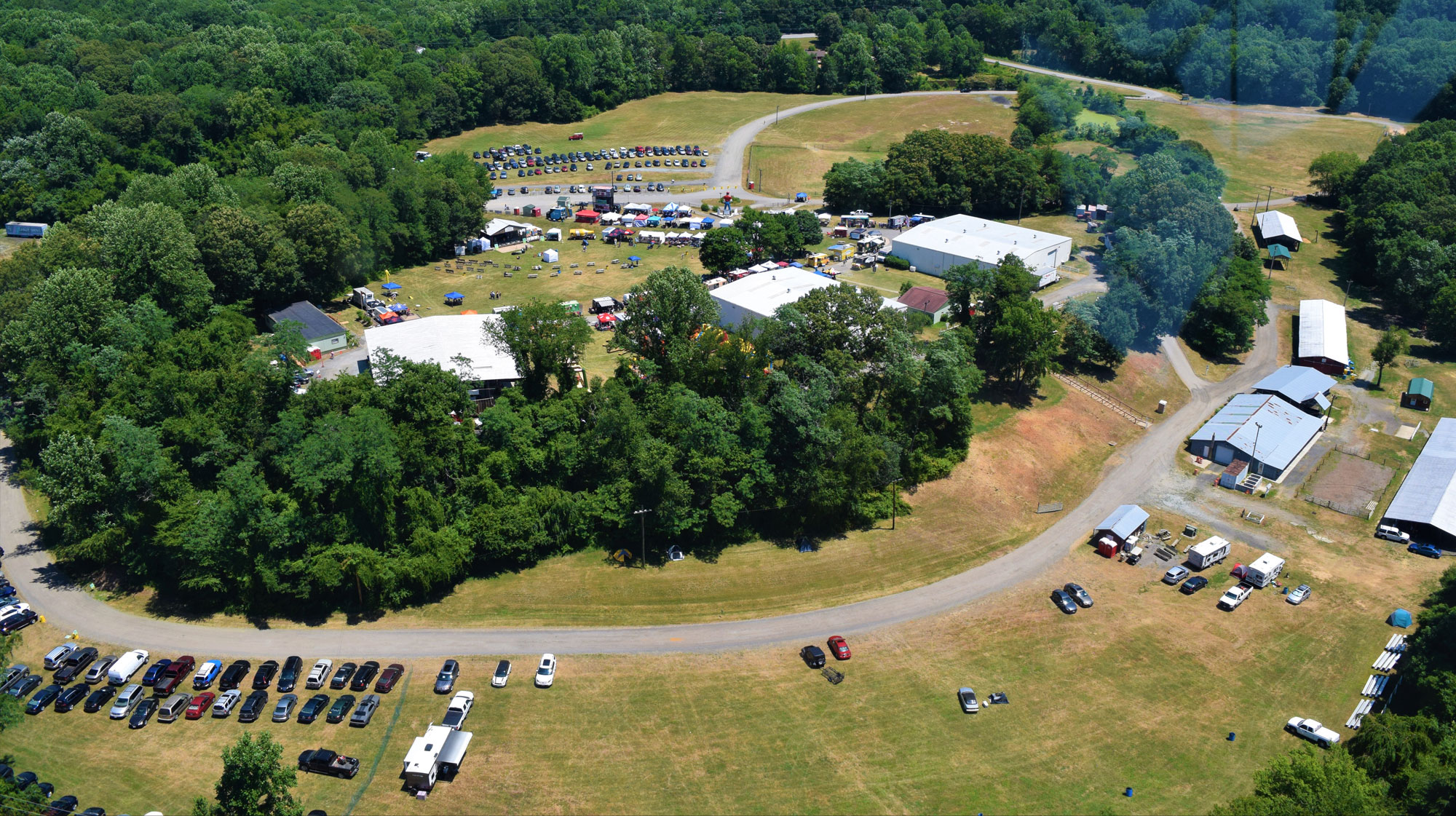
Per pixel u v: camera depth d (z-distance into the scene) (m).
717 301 180.25
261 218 185.12
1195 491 139.38
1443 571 120.19
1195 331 182.62
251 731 92.12
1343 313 190.75
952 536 127.00
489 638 106.50
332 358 168.12
